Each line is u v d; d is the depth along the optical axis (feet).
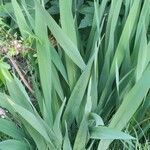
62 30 2.47
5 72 2.54
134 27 2.76
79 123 2.71
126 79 2.72
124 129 2.83
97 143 2.80
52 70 2.64
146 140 2.73
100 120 2.34
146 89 2.37
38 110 2.91
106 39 2.71
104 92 2.68
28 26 2.71
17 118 2.68
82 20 2.99
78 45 2.81
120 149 2.84
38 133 2.57
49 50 2.46
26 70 2.95
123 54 2.63
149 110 2.95
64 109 2.73
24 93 2.44
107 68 2.69
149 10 2.68
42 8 2.40
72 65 2.66
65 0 2.48
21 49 2.73
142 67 2.52
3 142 2.43
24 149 2.60
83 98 2.64
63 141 2.64
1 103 2.52
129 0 2.73
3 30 2.90
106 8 3.07
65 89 2.83
